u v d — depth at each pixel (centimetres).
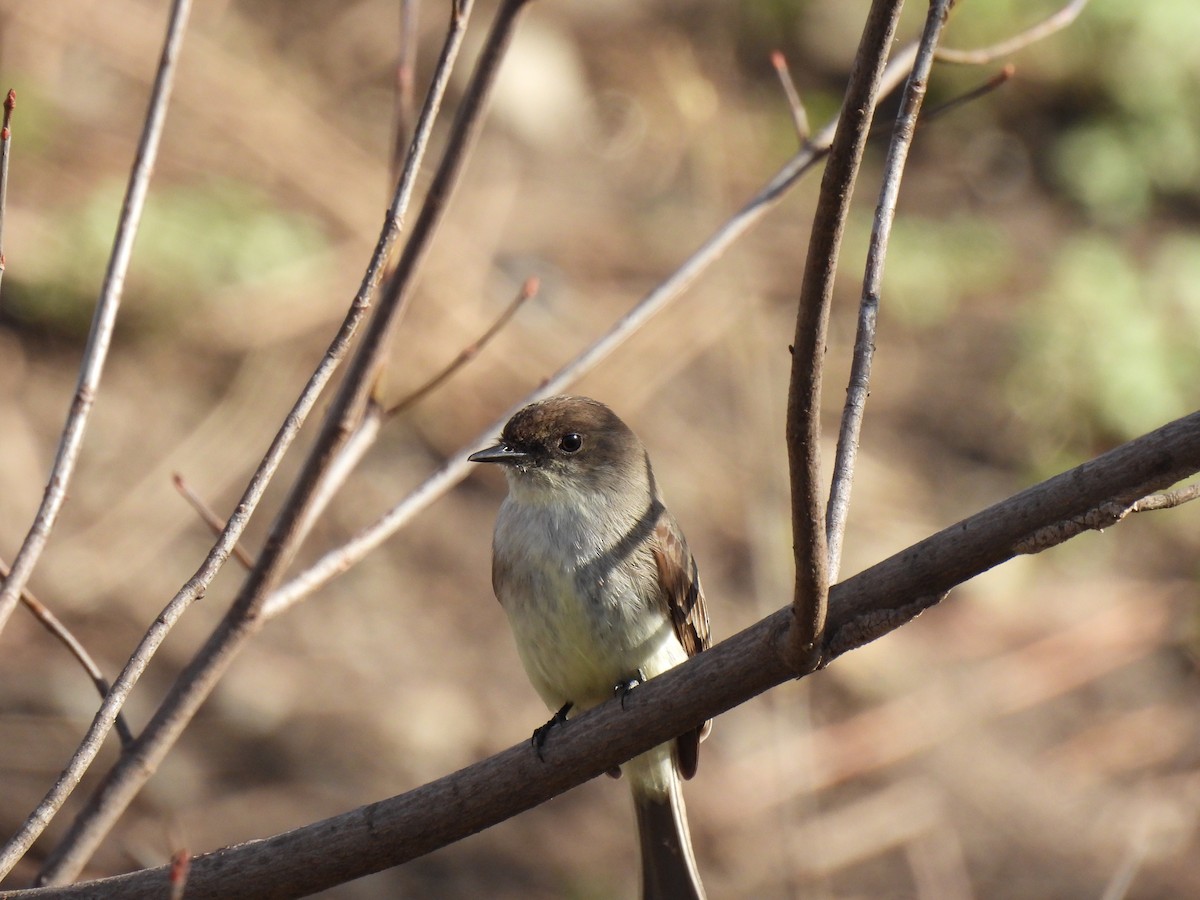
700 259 659
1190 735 1359
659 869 752
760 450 1356
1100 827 1261
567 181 1594
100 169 1407
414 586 1310
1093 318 1605
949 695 1356
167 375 1348
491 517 1377
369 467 1353
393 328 620
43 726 1102
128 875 525
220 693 1176
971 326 1609
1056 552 1508
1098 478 459
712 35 1711
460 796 526
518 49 1644
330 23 1631
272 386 1358
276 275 1409
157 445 1308
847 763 1281
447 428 1386
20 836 458
